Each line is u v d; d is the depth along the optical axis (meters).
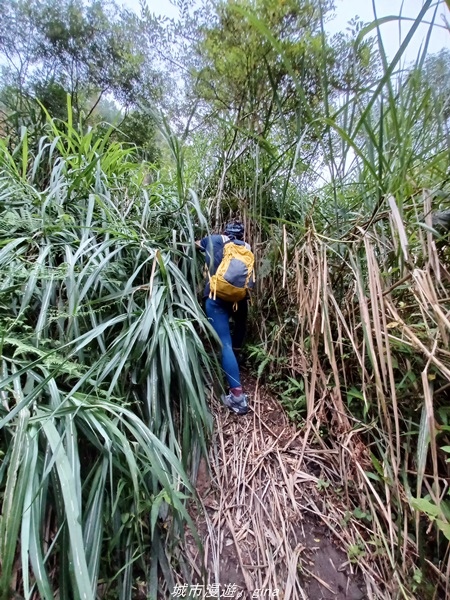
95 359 1.19
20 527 0.74
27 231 1.41
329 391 1.24
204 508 1.08
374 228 1.12
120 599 0.81
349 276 1.25
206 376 1.55
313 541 1.02
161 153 2.87
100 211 1.65
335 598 0.91
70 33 3.68
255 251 1.80
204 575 0.85
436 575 0.88
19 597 0.72
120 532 0.84
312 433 1.30
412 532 0.96
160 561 0.91
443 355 0.91
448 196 0.97
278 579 0.94
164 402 1.20
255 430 1.37
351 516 1.04
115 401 1.06
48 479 0.82
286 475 1.19
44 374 0.97
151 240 1.56
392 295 1.09
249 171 1.88
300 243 1.44
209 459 1.23
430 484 0.98
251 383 1.63
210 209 1.96
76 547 0.65
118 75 3.45
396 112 0.86
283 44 1.29
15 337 1.03
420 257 1.05
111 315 1.33
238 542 1.01
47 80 3.65
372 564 0.96
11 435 0.86
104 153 1.92
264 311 1.77
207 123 1.87
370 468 1.08
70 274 1.21
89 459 0.94
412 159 0.95
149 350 1.18
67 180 1.70
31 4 3.72
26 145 1.67
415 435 1.04
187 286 1.52
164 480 0.82
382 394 0.91
